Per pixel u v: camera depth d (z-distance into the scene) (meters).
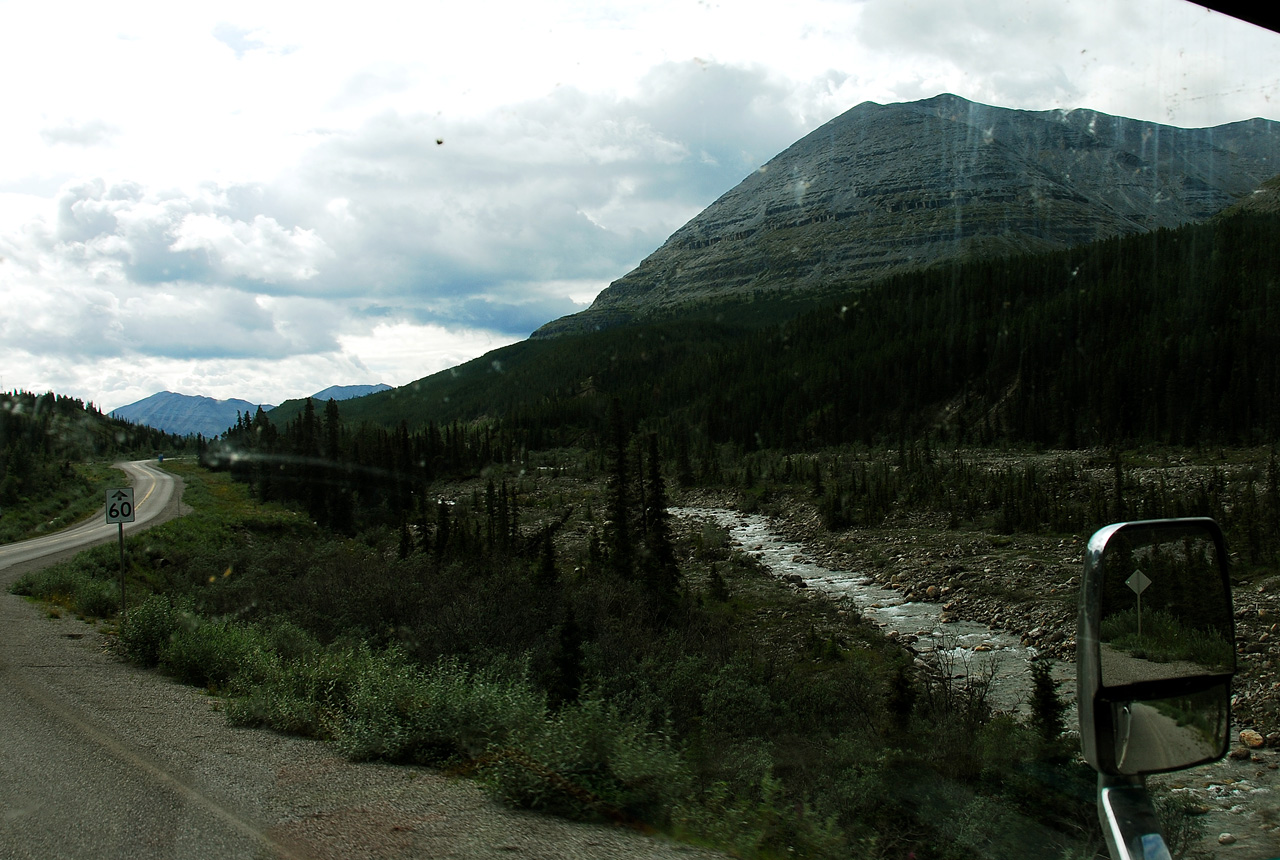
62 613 19.95
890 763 9.22
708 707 13.55
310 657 14.56
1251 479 51.47
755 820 6.76
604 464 102.00
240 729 9.90
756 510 71.88
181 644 13.82
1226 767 13.09
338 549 39.22
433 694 9.57
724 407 134.88
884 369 120.25
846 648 24.55
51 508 56.91
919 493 63.41
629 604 26.34
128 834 5.84
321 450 67.50
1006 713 13.61
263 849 5.55
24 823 6.05
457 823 6.23
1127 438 83.25
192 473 89.38
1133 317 102.19
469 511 64.50
